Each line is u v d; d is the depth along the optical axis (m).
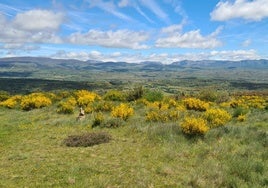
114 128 17.02
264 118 20.56
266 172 9.12
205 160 10.61
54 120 20.09
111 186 8.54
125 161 10.82
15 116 25.00
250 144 12.47
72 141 13.52
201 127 13.62
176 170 9.84
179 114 20.02
